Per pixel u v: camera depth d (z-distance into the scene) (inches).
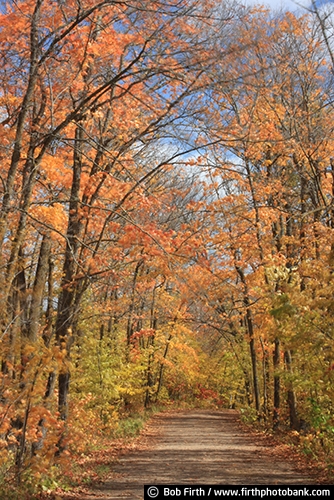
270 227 770.8
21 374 346.9
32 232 591.2
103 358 802.2
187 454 589.9
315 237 658.8
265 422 927.0
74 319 489.1
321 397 530.6
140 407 1315.2
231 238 717.9
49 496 345.7
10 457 400.5
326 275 412.5
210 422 1150.3
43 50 427.2
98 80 514.3
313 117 711.1
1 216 369.1
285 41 612.4
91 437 657.6
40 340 350.9
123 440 735.1
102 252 527.2
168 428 982.4
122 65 482.0
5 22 391.5
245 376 1359.5
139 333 1055.0
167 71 351.9
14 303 389.4
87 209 486.0
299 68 645.3
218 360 1715.1
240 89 372.5
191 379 1781.5
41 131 442.3
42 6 402.3
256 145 642.8
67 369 367.9
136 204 503.2
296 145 650.8
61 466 402.9
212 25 355.6
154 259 468.4
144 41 388.5
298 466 485.7
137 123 499.2
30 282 663.8
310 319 408.5
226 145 417.4
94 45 408.5
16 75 421.7
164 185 641.0
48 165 470.9
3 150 426.3
